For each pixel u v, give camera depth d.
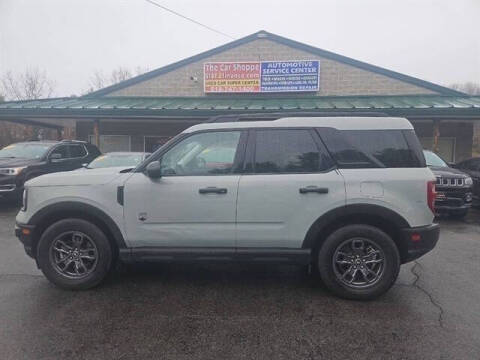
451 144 13.37
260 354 2.55
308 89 13.62
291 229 3.45
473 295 3.59
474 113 10.04
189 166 3.62
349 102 12.12
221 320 3.04
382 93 13.45
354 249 3.48
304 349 2.61
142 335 2.79
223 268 4.35
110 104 12.59
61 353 2.53
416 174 3.39
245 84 13.92
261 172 3.51
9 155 8.98
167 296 3.52
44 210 3.62
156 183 3.53
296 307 3.30
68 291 3.63
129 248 3.62
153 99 13.89
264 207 3.45
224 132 3.64
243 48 14.12
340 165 3.45
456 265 4.53
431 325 2.97
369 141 3.48
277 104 12.09
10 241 5.50
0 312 3.14
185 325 2.95
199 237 3.53
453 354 2.55
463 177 7.32
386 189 3.36
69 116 11.48
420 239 3.37
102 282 3.86
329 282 3.47
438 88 12.97
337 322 3.02
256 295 3.56
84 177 3.66
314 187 3.39
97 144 12.11
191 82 14.34
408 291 3.68
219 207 3.48
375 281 3.44
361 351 2.59
